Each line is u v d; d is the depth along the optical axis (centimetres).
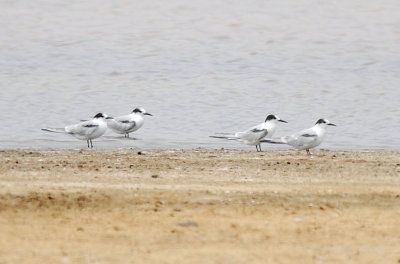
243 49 4091
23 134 2525
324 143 2409
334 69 3688
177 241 1116
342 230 1191
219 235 1151
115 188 1434
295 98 3150
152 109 2992
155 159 1906
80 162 1828
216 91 3253
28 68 3681
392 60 3875
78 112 2948
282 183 1534
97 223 1205
